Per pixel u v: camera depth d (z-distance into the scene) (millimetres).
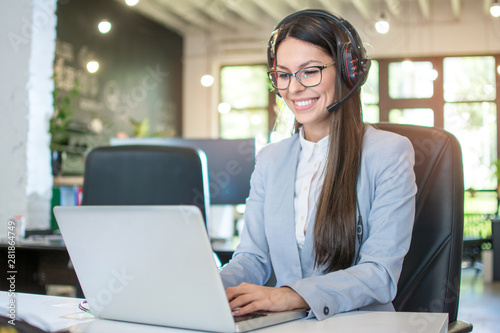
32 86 3723
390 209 1175
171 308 898
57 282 2475
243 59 10188
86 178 1903
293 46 1254
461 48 9234
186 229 820
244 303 979
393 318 967
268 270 1347
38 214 3754
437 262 1312
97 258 944
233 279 1221
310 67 1243
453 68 9281
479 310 4191
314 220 1212
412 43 9359
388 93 9422
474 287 5336
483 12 9148
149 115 9133
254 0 8211
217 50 10289
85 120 7371
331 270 1195
